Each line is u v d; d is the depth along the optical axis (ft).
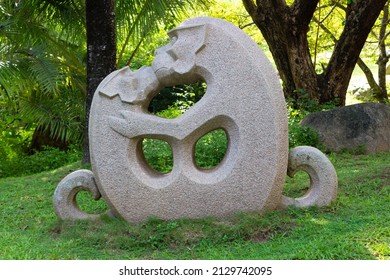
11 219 23.63
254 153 19.93
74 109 39.70
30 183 30.19
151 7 35.47
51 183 29.63
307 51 41.68
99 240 19.57
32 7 35.01
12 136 41.96
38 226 22.41
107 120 20.63
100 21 30.42
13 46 35.78
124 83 20.71
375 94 52.06
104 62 30.73
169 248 18.93
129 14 36.24
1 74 33.63
